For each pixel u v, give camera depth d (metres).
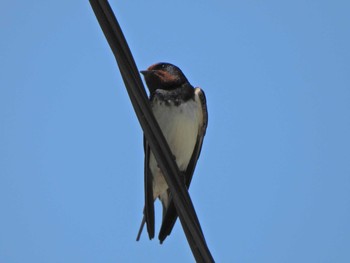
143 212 10.70
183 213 7.60
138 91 7.25
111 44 7.06
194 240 7.57
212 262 7.49
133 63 7.16
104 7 6.86
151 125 7.43
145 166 10.65
